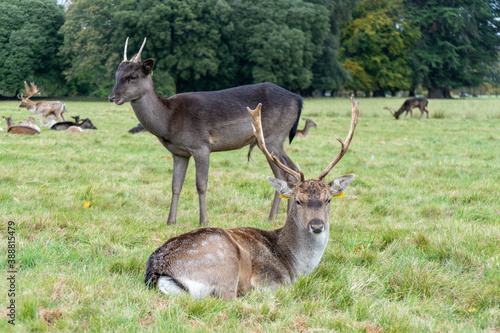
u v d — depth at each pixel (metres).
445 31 64.88
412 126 20.05
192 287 3.21
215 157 11.21
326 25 49.78
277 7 46.88
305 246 3.82
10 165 8.45
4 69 47.91
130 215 5.84
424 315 3.27
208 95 6.00
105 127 17.70
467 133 16.83
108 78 46.00
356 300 3.35
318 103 42.19
